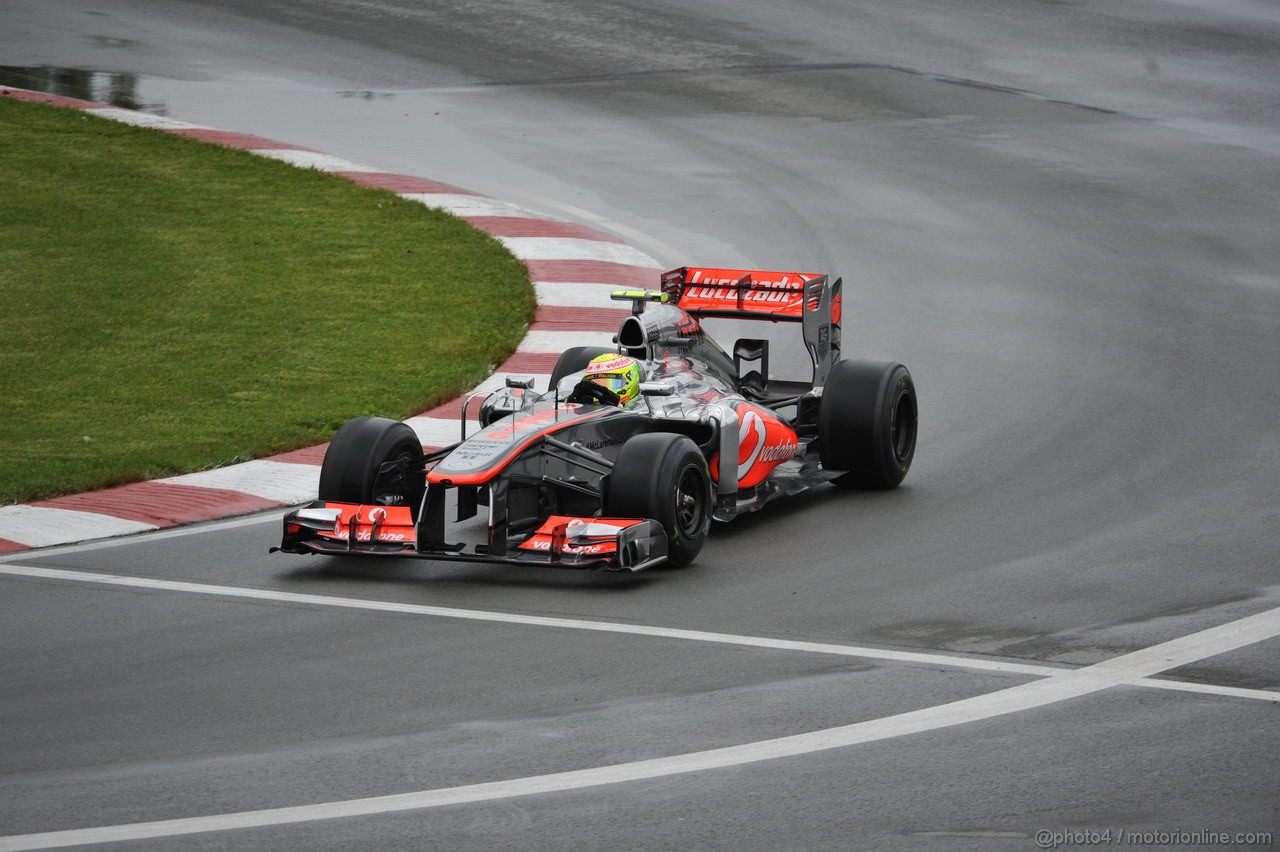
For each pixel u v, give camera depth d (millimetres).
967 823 21812
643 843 21328
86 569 35906
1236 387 51750
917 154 87438
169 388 52719
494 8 121750
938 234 73250
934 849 21031
